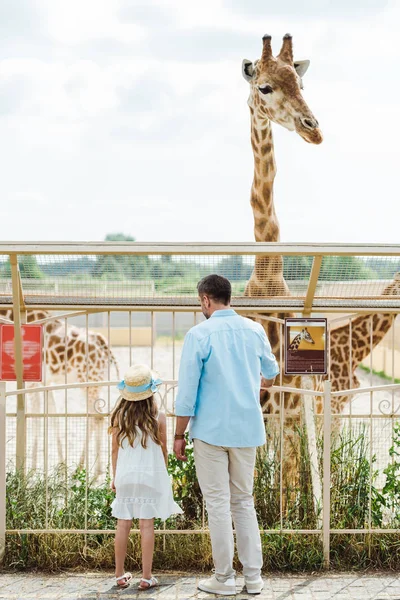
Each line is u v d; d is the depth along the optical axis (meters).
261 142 6.86
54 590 4.41
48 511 4.99
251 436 4.35
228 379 4.34
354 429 5.74
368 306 5.95
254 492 5.11
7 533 4.80
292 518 5.07
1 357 5.67
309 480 5.20
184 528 5.05
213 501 4.34
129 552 4.77
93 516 5.05
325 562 4.74
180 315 27.02
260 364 4.53
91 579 4.58
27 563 4.74
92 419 9.33
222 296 4.53
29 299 5.79
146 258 5.50
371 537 4.84
